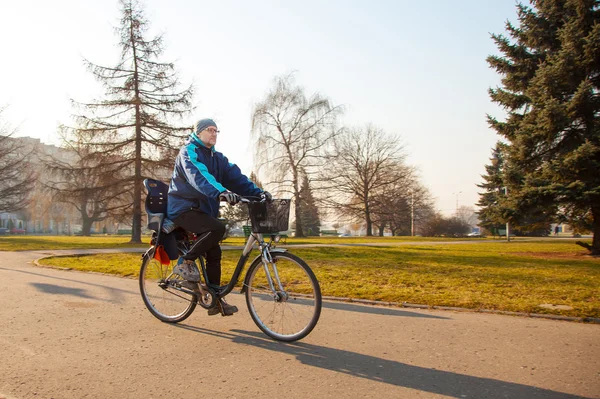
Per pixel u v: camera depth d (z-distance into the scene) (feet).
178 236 14.15
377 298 18.61
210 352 11.23
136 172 81.15
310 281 11.96
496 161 189.16
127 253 41.63
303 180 121.08
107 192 79.97
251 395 8.66
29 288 19.31
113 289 19.47
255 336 12.69
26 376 9.43
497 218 52.24
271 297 12.53
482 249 63.72
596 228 51.34
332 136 118.93
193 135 13.55
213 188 12.21
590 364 10.61
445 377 9.69
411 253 50.03
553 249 64.90
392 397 8.64
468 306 17.06
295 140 116.37
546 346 12.03
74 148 81.92
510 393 8.87
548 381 9.52
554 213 52.80
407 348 11.75
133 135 82.02
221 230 13.02
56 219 176.55
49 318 14.24
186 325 13.82
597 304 17.40
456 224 196.24
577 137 50.49
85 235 160.45
